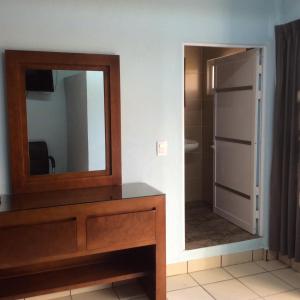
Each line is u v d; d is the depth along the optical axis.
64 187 2.66
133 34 2.77
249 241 3.37
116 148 2.76
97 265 2.77
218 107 4.16
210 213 4.41
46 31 2.54
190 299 2.72
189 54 4.64
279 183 3.18
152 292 2.65
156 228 2.50
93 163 2.73
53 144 2.62
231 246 3.29
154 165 2.94
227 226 3.87
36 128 2.57
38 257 2.23
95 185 2.74
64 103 2.62
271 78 3.26
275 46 3.15
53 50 2.57
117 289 2.89
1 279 2.55
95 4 2.64
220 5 3.01
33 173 2.58
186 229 3.78
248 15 3.11
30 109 2.54
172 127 2.96
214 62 4.18
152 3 2.80
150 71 2.85
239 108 3.71
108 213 2.38
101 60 2.65
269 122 3.32
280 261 3.37
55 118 2.61
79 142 2.68
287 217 3.11
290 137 3.02
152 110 2.89
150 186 2.79
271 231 3.29
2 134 2.51
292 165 2.99
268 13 3.17
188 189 4.89
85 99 2.66
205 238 3.47
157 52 2.85
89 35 2.65
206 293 2.81
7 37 2.46
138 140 2.87
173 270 3.10
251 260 3.38
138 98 2.84
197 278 3.05
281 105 3.11
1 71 2.47
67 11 2.58
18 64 2.46
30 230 2.19
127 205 2.41
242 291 2.84
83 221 2.31
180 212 3.07
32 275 2.61
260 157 3.40
